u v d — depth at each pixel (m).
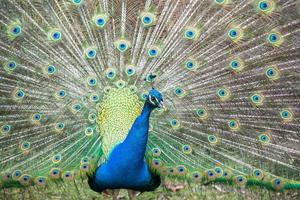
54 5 9.42
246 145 9.45
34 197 9.98
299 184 9.19
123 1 9.63
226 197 10.30
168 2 9.52
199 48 9.46
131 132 8.70
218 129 9.46
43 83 9.33
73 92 9.39
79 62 9.41
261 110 9.48
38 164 9.23
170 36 9.46
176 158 9.39
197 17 9.46
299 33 9.40
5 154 9.20
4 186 9.18
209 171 9.36
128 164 8.80
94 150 9.30
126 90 9.41
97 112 9.35
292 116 9.45
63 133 9.35
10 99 9.23
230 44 9.45
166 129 9.45
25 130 9.28
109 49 9.47
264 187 9.34
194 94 9.44
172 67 9.45
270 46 9.43
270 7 9.37
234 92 9.48
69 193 10.22
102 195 10.28
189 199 10.41
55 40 9.34
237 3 9.45
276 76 9.45
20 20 9.28
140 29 9.47
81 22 9.45
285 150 9.37
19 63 9.27
